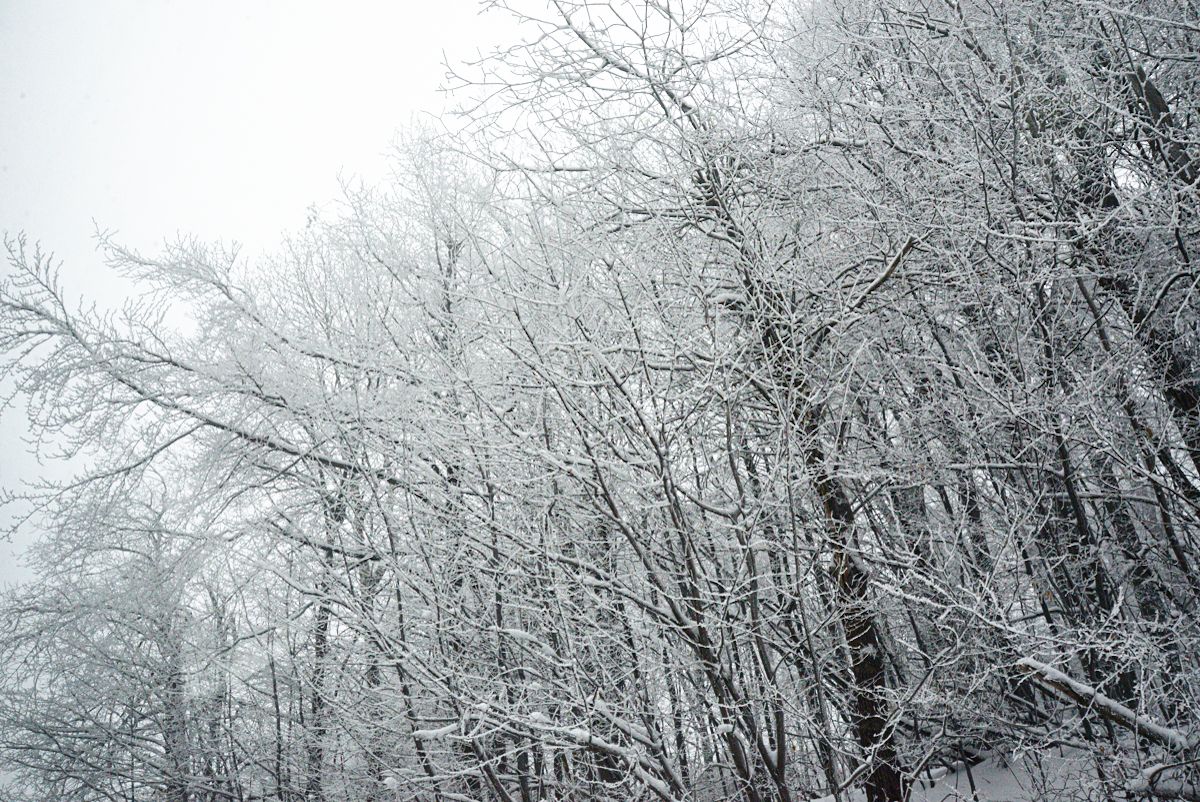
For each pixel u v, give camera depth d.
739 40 6.83
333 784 8.69
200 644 9.97
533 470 6.00
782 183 6.93
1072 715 7.04
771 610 6.44
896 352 7.25
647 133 6.88
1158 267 6.44
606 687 5.73
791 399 6.00
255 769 9.77
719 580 6.00
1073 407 5.68
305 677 7.86
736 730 5.41
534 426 6.05
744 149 6.86
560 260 6.19
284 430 8.84
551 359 5.70
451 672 5.57
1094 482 6.95
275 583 9.13
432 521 6.27
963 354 6.75
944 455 6.80
